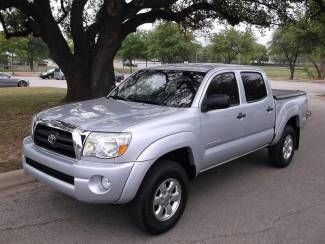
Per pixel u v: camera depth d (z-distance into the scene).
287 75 58.56
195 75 5.49
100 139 4.09
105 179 4.03
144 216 4.27
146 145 4.21
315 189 6.07
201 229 4.61
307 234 4.54
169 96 5.33
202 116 5.02
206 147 5.14
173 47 45.88
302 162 7.66
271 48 50.56
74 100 13.56
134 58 56.34
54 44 12.95
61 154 4.38
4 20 15.95
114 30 12.51
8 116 10.91
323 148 8.95
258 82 6.41
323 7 16.52
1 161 6.46
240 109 5.75
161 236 4.43
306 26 22.25
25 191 5.62
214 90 5.41
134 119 4.46
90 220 4.77
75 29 13.53
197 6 14.94
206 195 5.70
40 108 12.61
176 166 4.54
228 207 5.27
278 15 15.72
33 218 4.79
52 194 5.52
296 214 5.09
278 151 6.97
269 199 5.60
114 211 5.03
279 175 6.74
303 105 7.70
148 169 4.21
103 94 12.93
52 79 44.53
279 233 4.55
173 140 4.49
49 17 12.66
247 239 4.40
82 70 13.60
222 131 5.39
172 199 4.58
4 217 4.79
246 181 6.37
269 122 6.55
